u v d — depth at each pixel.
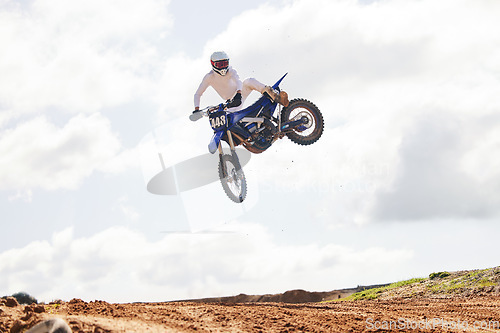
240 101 10.30
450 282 16.47
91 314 6.92
